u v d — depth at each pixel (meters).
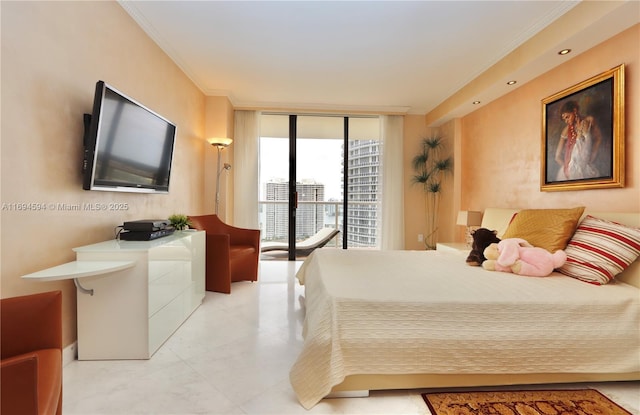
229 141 4.02
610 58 2.18
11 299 1.10
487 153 3.76
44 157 1.56
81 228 1.84
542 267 1.94
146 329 1.76
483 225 3.48
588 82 2.31
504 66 2.95
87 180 1.76
